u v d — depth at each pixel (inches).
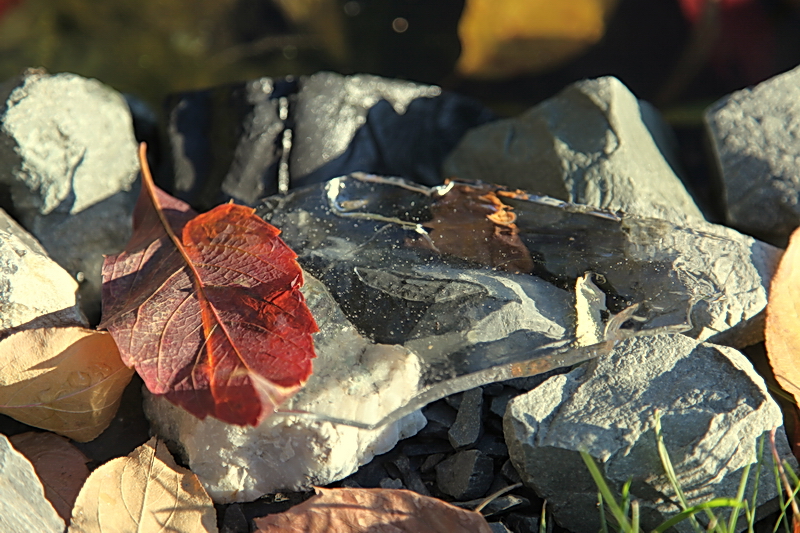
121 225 25.5
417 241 23.5
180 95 26.9
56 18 33.0
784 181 25.1
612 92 25.7
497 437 23.1
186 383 21.8
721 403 22.3
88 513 22.1
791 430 23.0
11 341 22.5
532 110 26.1
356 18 33.2
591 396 22.5
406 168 26.6
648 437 22.1
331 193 24.3
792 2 30.1
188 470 22.5
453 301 23.0
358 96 26.7
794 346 23.0
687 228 23.8
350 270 23.3
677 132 28.4
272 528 22.1
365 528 22.0
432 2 33.7
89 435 23.1
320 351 22.6
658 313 23.0
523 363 22.7
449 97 27.4
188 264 22.7
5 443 22.1
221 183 25.9
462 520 21.9
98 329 22.4
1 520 21.6
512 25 29.6
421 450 23.1
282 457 22.5
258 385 21.7
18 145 25.1
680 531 22.0
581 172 25.2
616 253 23.4
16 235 23.8
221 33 33.2
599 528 22.4
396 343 22.7
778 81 26.1
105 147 25.8
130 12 33.5
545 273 23.2
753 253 23.9
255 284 22.4
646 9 31.9
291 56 32.3
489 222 23.7
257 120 26.2
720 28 30.4
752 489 22.1
